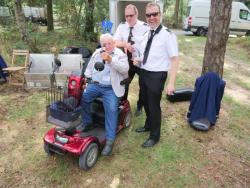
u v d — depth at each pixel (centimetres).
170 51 378
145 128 479
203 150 434
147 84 401
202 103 472
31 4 1494
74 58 687
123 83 405
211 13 523
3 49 917
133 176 380
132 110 562
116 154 423
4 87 691
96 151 396
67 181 373
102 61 393
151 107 414
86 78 408
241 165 404
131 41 454
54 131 393
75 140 372
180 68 920
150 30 393
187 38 1733
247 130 499
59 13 1253
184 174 383
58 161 409
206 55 545
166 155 419
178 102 598
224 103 616
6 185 369
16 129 496
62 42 1124
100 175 382
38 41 1123
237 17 2028
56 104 363
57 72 675
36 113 554
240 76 867
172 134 474
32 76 663
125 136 469
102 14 1148
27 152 433
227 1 504
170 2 3288
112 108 399
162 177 378
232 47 1383
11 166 403
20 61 839
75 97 391
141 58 406
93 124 442
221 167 398
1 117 536
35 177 382
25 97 630
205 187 361
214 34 524
